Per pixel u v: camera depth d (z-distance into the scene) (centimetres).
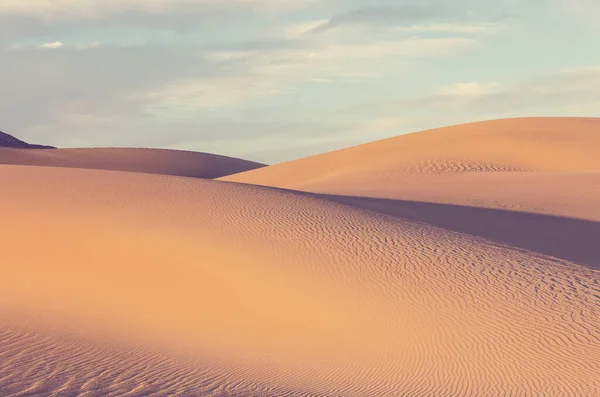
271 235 2145
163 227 2178
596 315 1611
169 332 1454
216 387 1071
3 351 1102
